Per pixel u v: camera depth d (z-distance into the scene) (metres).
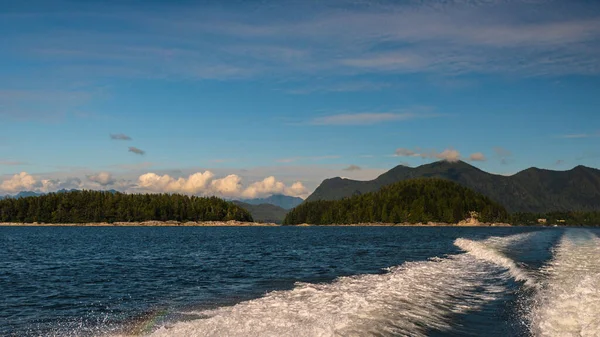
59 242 76.75
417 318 14.40
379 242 69.75
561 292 17.69
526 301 17.02
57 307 18.84
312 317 13.80
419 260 35.53
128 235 114.00
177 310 17.19
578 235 75.75
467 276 24.38
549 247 43.03
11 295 21.88
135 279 27.16
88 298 20.89
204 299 19.67
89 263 37.75
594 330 12.16
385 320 13.85
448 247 52.81
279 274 28.12
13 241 80.19
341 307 15.55
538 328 12.92
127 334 13.55
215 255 45.06
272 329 12.12
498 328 13.41
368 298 17.45
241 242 74.31
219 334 11.69
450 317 14.79
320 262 35.84
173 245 65.62
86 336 13.59
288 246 60.41
